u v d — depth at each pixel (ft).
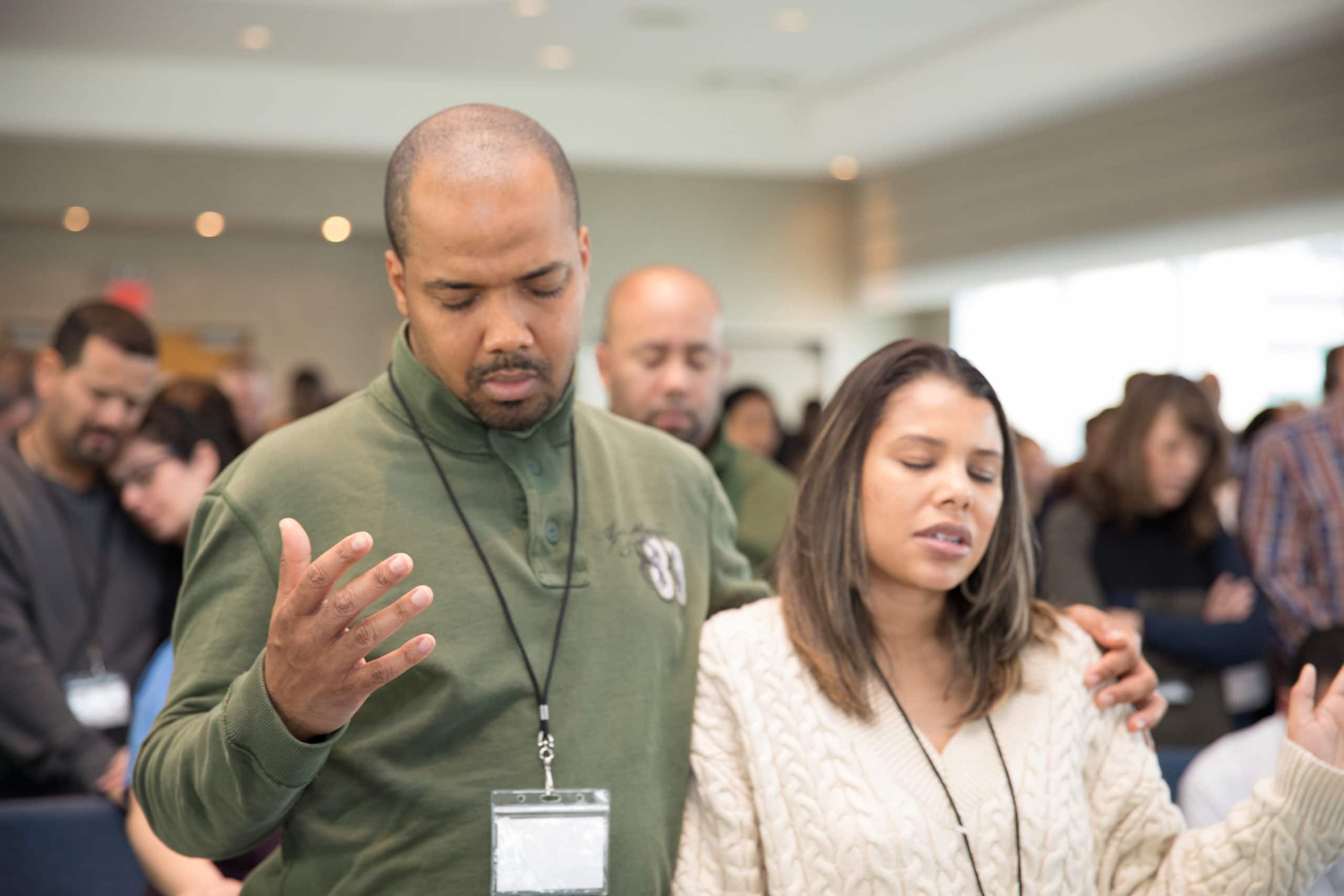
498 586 4.60
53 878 7.13
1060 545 10.49
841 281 34.60
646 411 8.58
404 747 4.40
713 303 8.77
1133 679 5.14
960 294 31.48
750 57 25.61
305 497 4.56
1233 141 22.88
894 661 5.12
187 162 30.22
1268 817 4.74
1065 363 29.78
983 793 4.77
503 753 4.49
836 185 34.47
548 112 28.84
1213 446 10.23
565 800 4.38
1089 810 5.01
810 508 5.04
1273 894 4.70
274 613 3.81
